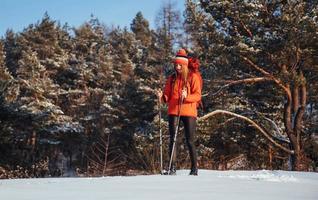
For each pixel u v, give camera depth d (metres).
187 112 6.30
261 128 20.72
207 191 3.84
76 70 44.56
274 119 23.05
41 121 30.98
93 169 15.55
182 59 6.34
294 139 19.97
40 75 41.31
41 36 48.06
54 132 33.62
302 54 18.77
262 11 19.11
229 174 6.17
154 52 36.91
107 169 14.41
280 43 18.53
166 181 4.64
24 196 3.53
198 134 20.50
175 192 3.75
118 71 46.62
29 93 36.50
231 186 4.28
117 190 3.88
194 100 6.32
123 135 34.44
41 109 34.59
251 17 19.14
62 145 35.81
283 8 18.56
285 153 21.95
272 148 21.83
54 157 35.16
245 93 22.25
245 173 6.43
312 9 18.30
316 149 21.69
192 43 29.89
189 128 6.29
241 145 22.53
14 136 25.31
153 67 37.00
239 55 19.05
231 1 19.31
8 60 51.69
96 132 36.25
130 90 37.00
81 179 5.02
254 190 4.01
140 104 36.12
